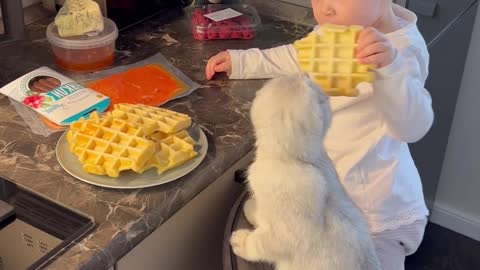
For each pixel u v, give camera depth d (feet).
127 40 4.99
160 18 5.33
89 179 3.48
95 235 3.18
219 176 3.83
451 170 7.14
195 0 5.41
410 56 3.76
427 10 5.19
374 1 3.68
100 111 4.07
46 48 4.82
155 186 3.51
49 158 3.67
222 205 4.09
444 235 7.20
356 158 3.91
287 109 2.78
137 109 3.86
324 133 2.87
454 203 7.26
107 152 3.53
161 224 3.47
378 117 3.90
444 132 6.66
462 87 6.70
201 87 4.45
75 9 4.53
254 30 5.10
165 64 4.69
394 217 4.01
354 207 3.09
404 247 4.17
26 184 3.48
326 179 2.93
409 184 4.09
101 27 4.55
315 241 2.93
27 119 3.99
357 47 3.29
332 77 3.28
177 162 3.57
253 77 4.53
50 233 3.18
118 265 3.36
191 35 5.12
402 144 4.09
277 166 2.85
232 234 3.48
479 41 6.42
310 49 3.36
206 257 4.12
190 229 3.85
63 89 4.15
